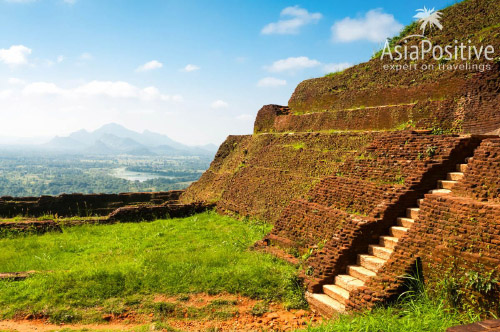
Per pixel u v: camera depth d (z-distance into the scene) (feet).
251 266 36.68
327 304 28.89
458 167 33.12
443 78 49.24
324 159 54.80
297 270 35.09
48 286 32.96
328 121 64.28
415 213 31.73
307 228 41.09
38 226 58.23
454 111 44.32
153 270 36.04
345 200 39.19
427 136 35.99
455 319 22.35
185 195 98.17
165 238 51.03
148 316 28.86
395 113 52.19
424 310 23.70
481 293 22.47
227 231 54.08
